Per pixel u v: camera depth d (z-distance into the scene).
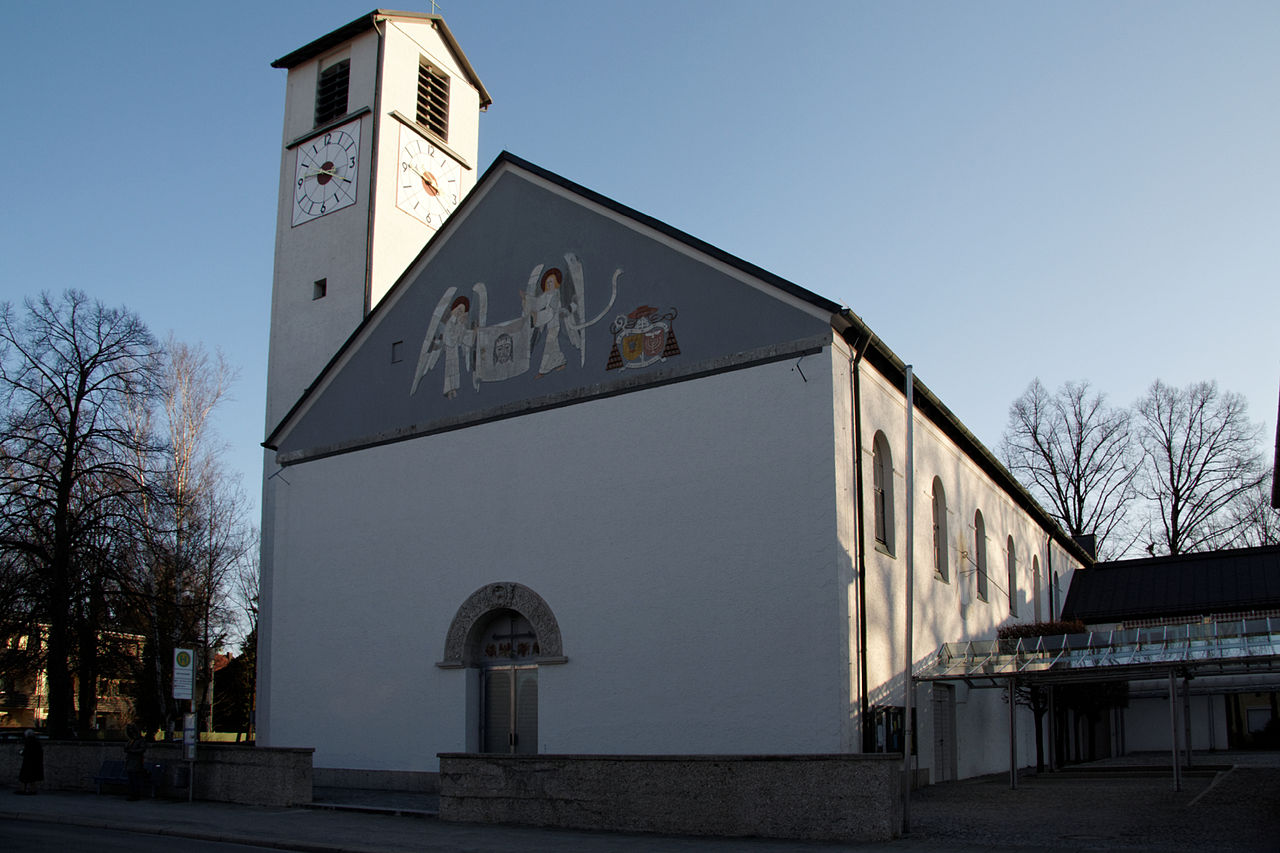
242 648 54.66
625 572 21.47
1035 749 32.72
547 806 17.38
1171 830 15.34
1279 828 15.22
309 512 27.52
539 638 22.38
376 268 31.59
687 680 20.23
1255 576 40.25
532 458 23.48
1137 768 27.23
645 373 22.16
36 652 32.88
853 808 15.00
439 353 25.89
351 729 25.17
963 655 24.36
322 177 33.41
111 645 34.62
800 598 19.33
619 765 16.80
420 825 17.81
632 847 14.76
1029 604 36.44
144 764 22.53
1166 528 50.84
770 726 19.17
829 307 19.95
